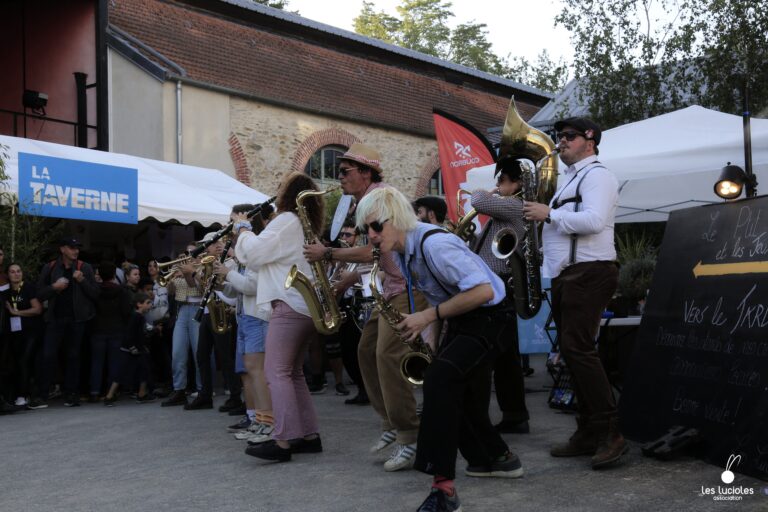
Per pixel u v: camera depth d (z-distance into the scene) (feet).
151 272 33.14
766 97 52.85
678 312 14.65
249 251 15.35
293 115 59.41
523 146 17.42
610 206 14.01
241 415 23.43
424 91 75.87
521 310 14.64
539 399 23.91
